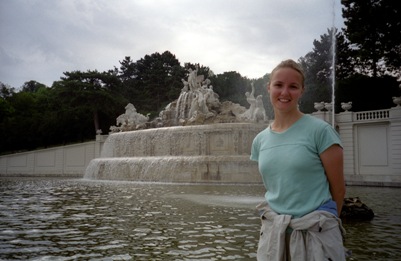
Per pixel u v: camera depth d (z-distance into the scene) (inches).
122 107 2325.3
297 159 103.0
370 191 746.2
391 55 1450.5
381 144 1035.9
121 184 880.3
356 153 1086.4
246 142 991.0
